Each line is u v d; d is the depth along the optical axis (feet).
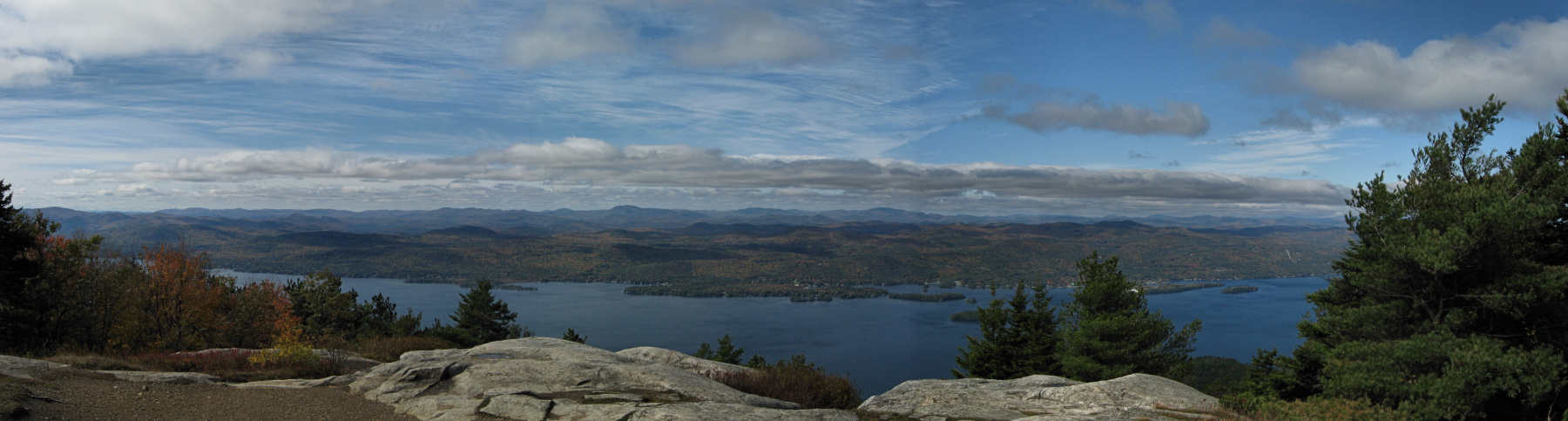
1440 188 60.08
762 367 66.39
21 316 98.07
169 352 59.57
